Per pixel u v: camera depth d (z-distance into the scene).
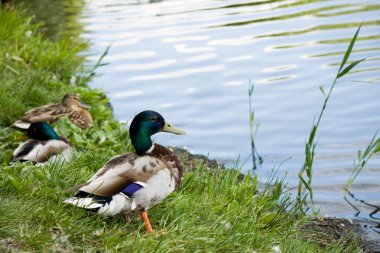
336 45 17.02
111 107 13.98
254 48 17.22
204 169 10.34
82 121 12.07
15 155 9.27
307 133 12.76
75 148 10.61
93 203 6.70
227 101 14.20
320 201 10.32
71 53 15.53
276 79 15.12
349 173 11.23
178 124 13.26
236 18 20.27
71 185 8.03
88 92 13.52
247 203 8.62
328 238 9.15
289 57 16.38
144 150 8.06
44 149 9.38
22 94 12.52
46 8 22.98
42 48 15.02
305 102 14.00
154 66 16.31
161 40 18.28
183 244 6.76
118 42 18.22
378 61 15.70
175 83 15.23
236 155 11.97
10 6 16.73
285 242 7.79
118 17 21.14
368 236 9.27
